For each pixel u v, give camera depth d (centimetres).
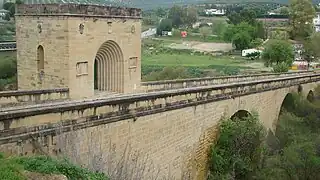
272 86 5378
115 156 2797
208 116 3969
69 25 4203
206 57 12975
